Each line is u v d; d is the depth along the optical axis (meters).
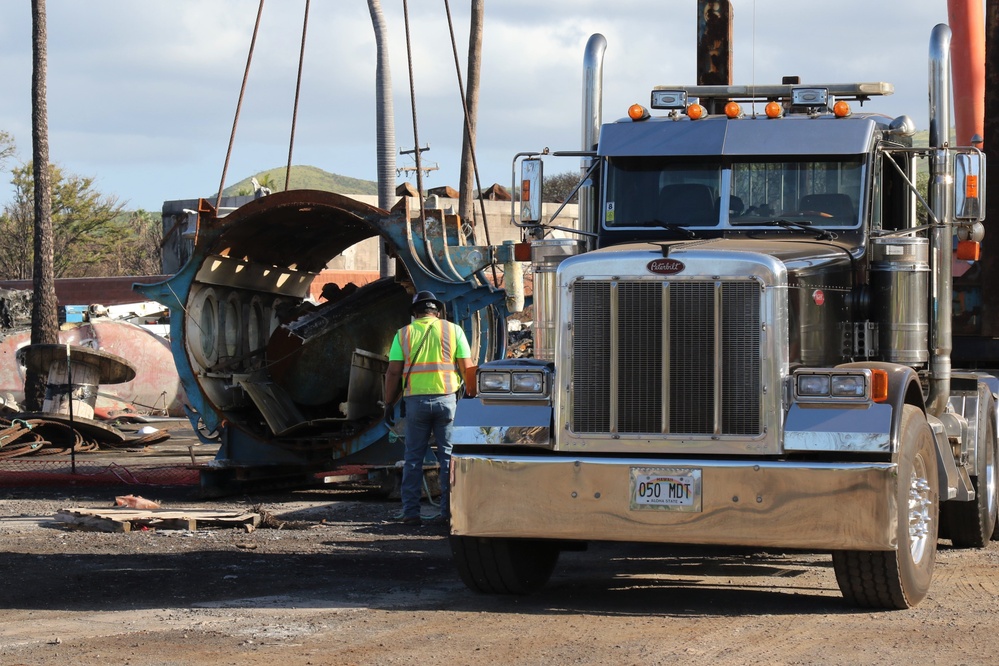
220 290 16.92
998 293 13.38
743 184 10.51
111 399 30.61
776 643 7.53
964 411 11.27
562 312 8.53
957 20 16.36
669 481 8.18
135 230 84.62
